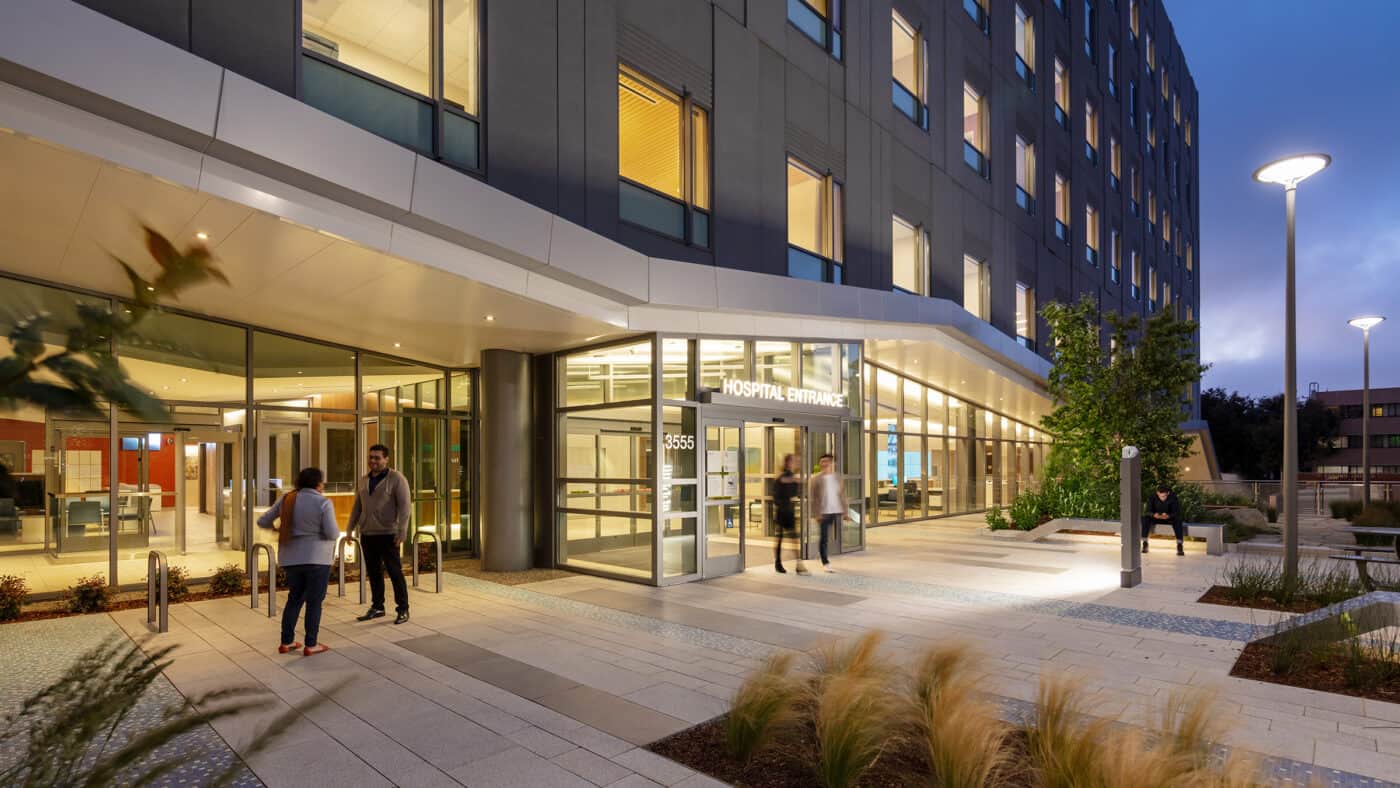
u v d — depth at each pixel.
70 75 4.98
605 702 5.71
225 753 4.81
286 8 7.79
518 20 10.25
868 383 18.97
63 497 10.65
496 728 5.21
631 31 11.74
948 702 4.49
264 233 6.69
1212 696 4.52
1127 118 35.00
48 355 1.17
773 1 14.51
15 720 2.06
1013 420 28.50
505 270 8.52
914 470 21.20
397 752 4.82
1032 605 9.15
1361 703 5.60
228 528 12.40
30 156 5.30
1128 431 16.77
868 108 17.06
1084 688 5.79
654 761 4.66
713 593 9.99
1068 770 3.80
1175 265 43.84
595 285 9.47
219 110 5.73
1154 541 15.25
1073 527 15.41
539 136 10.38
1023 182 25.33
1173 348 16.83
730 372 12.12
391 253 7.24
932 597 9.65
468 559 13.34
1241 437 56.44
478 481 13.73
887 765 4.41
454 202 7.48
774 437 14.98
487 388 11.98
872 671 5.05
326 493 11.78
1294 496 10.34
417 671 6.50
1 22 4.71
